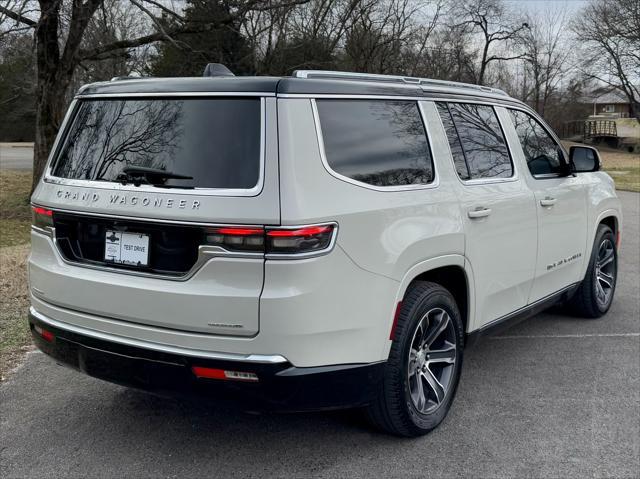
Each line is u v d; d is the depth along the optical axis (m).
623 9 49.94
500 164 4.21
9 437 3.48
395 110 3.41
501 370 4.54
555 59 51.75
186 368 2.84
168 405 3.90
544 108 53.75
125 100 3.19
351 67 31.38
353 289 2.91
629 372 4.50
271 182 2.71
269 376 2.75
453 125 3.84
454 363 3.69
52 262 3.24
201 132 2.90
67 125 3.42
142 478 3.09
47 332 3.29
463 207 3.66
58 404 3.90
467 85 4.17
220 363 2.76
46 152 13.69
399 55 33.69
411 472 3.16
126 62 21.84
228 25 14.66
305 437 3.51
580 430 3.62
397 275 3.13
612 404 3.96
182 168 2.88
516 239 4.21
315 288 2.75
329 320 2.83
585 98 57.44
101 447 3.38
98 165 3.17
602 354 4.87
